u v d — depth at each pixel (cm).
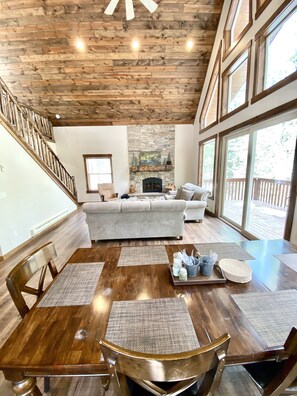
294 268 137
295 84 248
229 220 472
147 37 436
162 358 59
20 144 376
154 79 540
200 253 160
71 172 766
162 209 350
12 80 526
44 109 634
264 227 360
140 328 88
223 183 496
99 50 457
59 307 102
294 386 87
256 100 330
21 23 404
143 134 761
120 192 794
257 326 89
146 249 170
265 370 100
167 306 101
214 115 570
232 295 110
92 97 591
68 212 582
